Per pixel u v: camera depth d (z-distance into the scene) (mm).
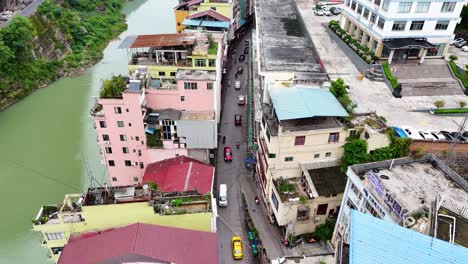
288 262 28344
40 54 80938
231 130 58750
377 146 36125
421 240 19344
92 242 27531
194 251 27047
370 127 36688
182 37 52125
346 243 22188
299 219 36656
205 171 43031
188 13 75375
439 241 19281
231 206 44594
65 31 91938
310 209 36219
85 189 48781
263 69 47531
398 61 54250
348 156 36188
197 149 45312
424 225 23062
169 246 26797
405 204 26141
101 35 101250
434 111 44031
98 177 50594
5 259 40094
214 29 70750
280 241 39188
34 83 75500
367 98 46875
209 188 40719
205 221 30797
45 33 85188
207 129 43375
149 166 45000
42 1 98188
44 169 52688
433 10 51625
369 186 28062
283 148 36906
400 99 47031
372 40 56156
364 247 18922
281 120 37094
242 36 93938
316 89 40906
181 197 32031
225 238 40312
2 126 63344
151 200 30594
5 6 90688
